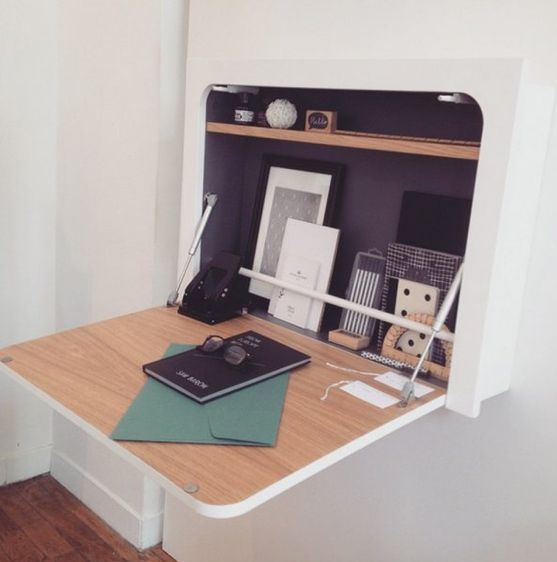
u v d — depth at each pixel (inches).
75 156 90.2
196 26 75.2
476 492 58.2
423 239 57.1
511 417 55.3
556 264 51.4
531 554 55.7
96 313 90.7
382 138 52.4
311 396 49.9
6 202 91.3
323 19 63.4
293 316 64.2
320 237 62.6
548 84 49.9
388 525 64.5
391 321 55.4
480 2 52.9
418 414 49.2
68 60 88.9
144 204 80.7
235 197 70.1
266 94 66.5
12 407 97.8
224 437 42.9
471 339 49.3
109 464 91.1
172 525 87.2
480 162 46.7
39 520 92.7
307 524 71.4
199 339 59.3
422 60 48.1
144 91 78.3
